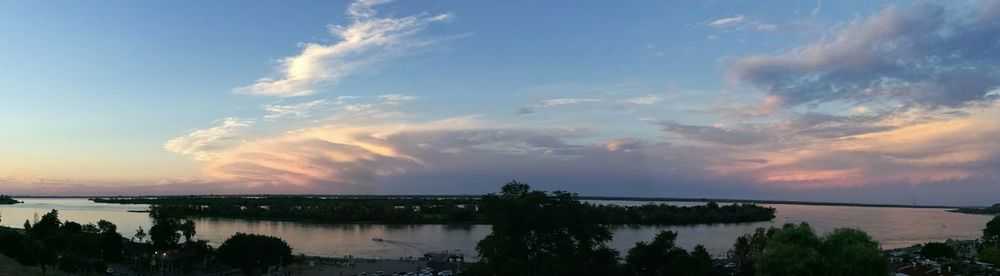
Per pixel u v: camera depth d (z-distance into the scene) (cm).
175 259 19100
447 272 18388
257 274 19062
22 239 17875
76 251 18775
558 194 13412
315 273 19225
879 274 10169
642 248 14238
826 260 10119
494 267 12619
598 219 14500
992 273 18175
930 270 17188
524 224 12838
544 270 11769
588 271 12194
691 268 13125
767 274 10569
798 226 11500
